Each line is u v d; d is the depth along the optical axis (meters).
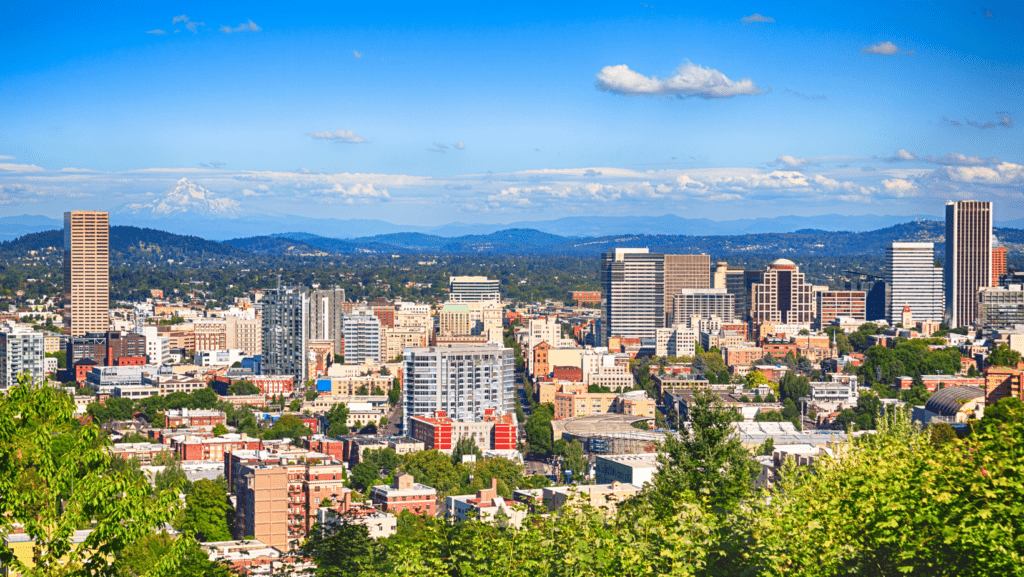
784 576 91.81
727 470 142.62
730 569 97.25
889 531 90.19
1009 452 88.62
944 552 88.69
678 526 95.06
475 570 105.94
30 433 90.06
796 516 96.12
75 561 91.00
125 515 90.62
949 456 93.88
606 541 96.56
